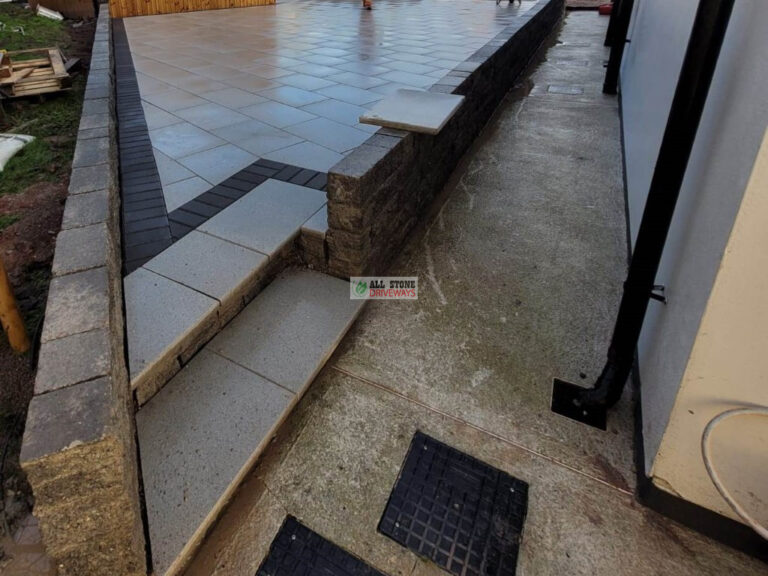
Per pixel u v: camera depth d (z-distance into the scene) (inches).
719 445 46.6
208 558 49.8
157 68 188.2
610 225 111.0
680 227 58.1
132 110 142.0
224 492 53.0
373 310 84.1
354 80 170.4
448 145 122.6
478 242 104.7
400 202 94.0
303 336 74.2
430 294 88.6
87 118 111.5
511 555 50.0
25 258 88.2
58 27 285.4
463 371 72.1
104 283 54.9
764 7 40.2
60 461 34.1
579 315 83.4
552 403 66.7
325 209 91.0
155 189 98.6
